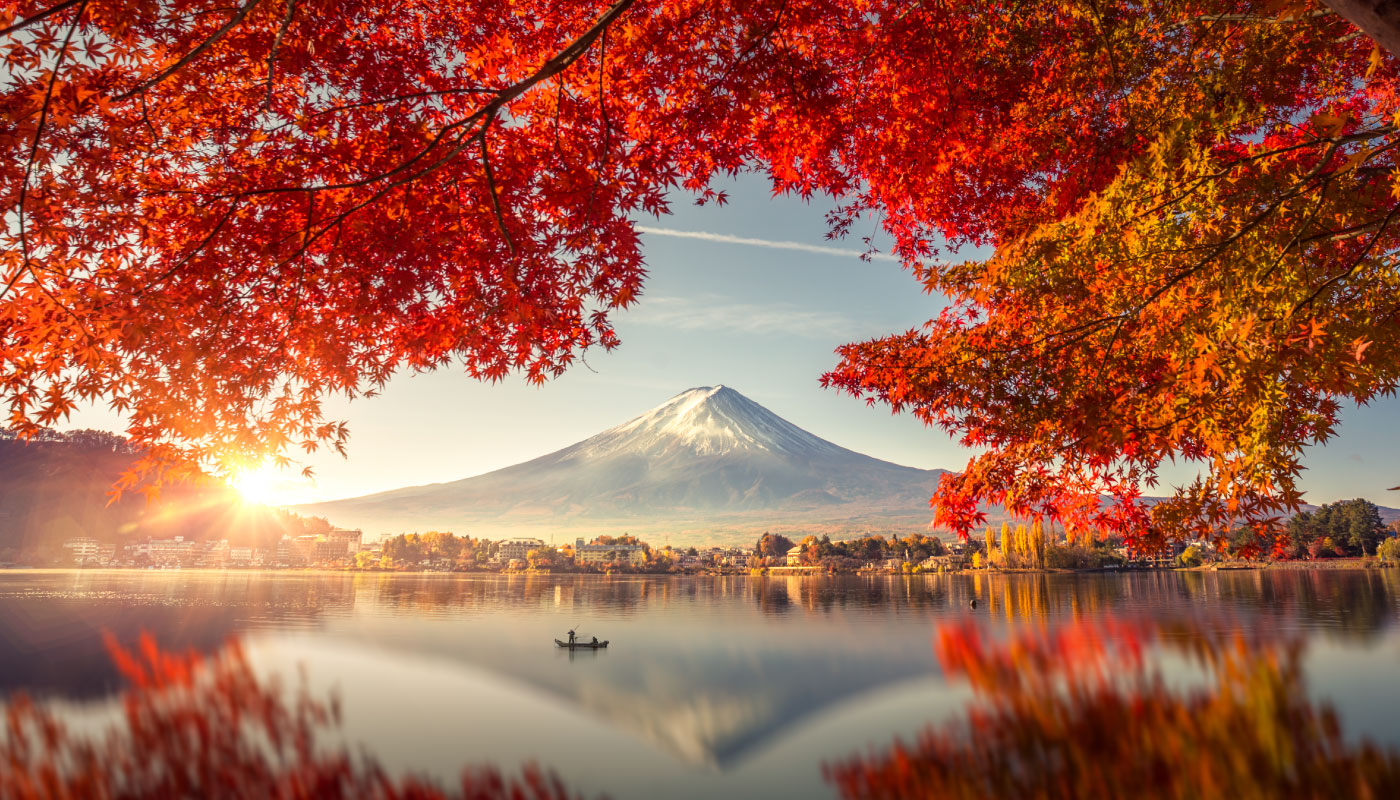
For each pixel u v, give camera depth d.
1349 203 5.39
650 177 6.44
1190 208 5.67
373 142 6.16
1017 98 7.55
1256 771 11.06
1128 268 5.64
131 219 5.75
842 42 6.99
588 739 34.88
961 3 7.11
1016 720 14.71
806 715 39.12
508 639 75.06
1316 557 187.38
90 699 31.88
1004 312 6.57
